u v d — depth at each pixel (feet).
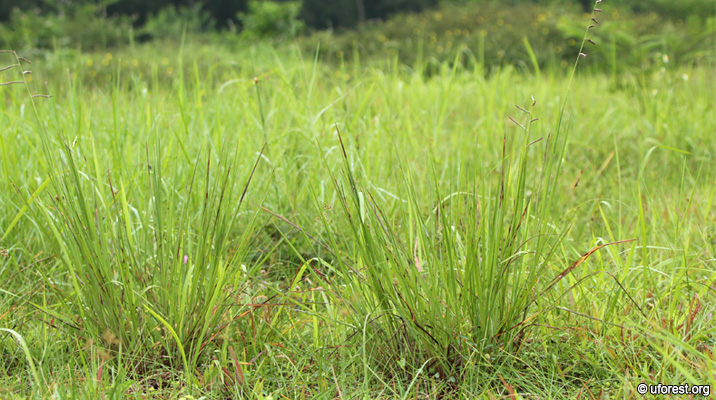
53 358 7.47
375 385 7.24
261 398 6.53
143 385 7.29
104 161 11.80
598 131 18.58
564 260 9.80
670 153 15.97
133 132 12.96
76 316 8.20
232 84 17.31
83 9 55.77
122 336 7.40
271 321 8.14
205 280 7.77
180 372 7.32
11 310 8.35
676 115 18.75
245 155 12.95
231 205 8.74
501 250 7.34
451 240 7.37
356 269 7.95
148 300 7.64
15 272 9.59
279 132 14.34
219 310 7.66
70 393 6.85
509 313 7.29
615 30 28.35
